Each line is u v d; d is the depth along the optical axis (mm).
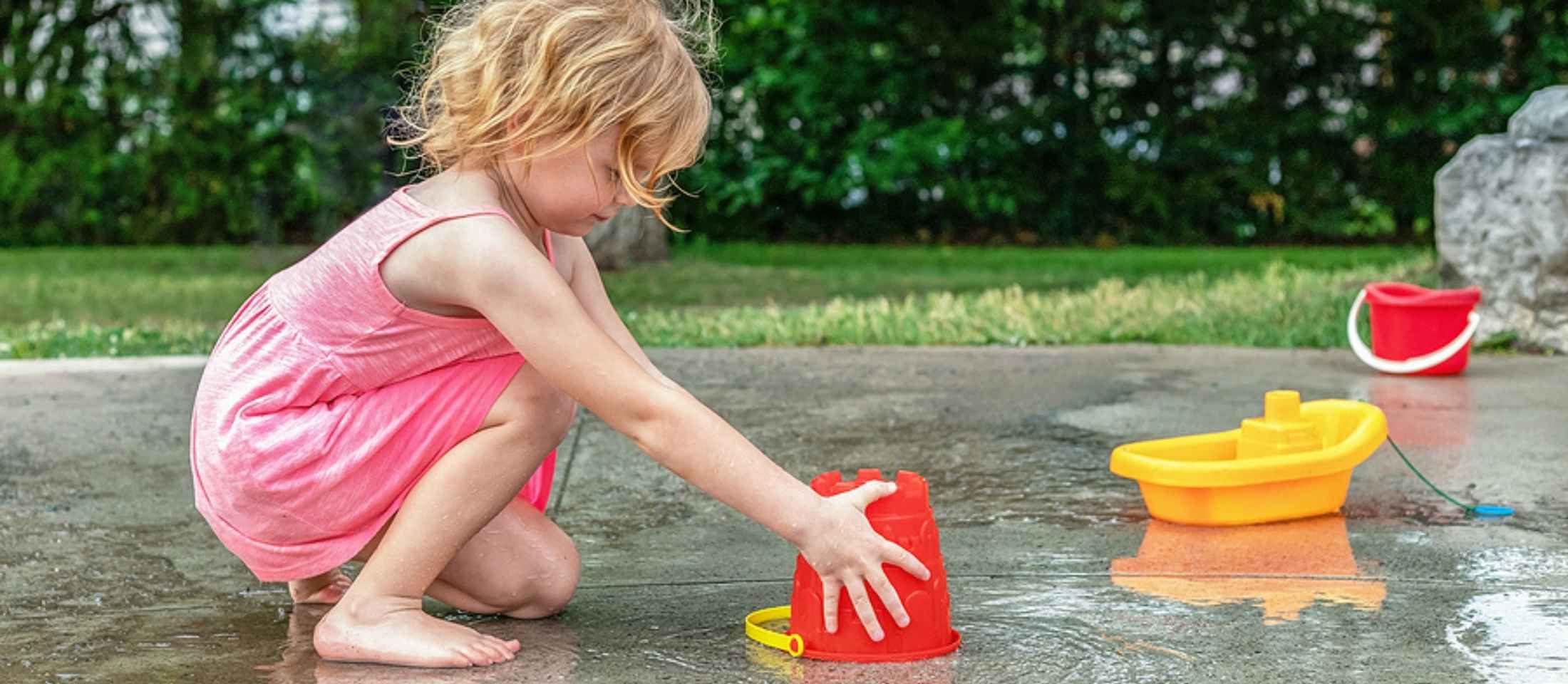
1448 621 2229
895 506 2059
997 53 13008
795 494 1990
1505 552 2662
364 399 2119
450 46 2057
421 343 2090
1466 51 12500
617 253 9984
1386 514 2990
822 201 13203
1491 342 5754
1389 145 12609
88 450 3840
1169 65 12953
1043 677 1975
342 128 12039
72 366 5426
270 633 2256
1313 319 6371
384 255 2062
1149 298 7246
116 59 12562
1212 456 3141
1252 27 12688
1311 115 12516
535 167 2041
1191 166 12758
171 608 2408
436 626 2102
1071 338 6117
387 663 2074
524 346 2014
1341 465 2947
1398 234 12914
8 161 12328
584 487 3357
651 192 2074
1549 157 5652
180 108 12445
